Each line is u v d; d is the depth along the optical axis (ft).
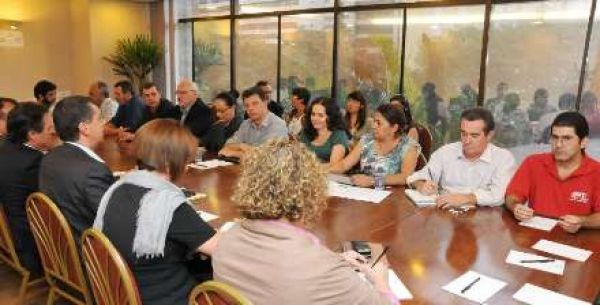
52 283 6.61
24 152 7.33
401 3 17.10
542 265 4.97
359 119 14.26
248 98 11.77
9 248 7.24
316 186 3.48
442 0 16.02
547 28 14.25
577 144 6.73
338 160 10.05
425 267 4.89
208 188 8.27
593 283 4.56
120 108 16.80
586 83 13.78
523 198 7.30
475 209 7.19
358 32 18.53
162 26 25.31
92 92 18.57
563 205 7.02
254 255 3.30
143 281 4.61
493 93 15.57
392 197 7.86
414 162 9.19
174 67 25.58
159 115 15.56
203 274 5.23
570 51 13.94
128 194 4.66
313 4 19.57
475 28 15.61
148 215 4.43
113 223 4.57
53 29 24.30
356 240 5.70
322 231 6.07
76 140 6.44
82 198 5.82
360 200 7.64
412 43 17.17
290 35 20.68
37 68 23.99
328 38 19.39
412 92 17.51
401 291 4.30
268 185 3.36
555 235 5.98
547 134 14.70
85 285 5.80
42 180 6.20
